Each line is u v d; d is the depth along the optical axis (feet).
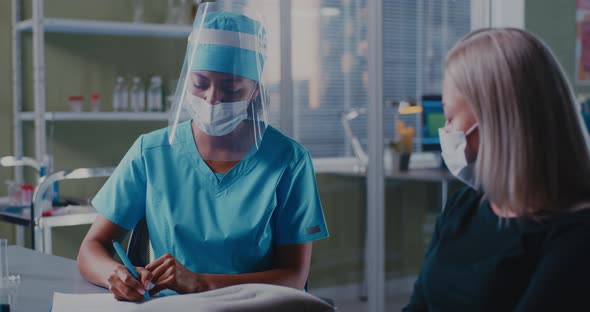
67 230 10.79
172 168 4.92
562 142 3.26
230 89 4.56
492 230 3.53
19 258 5.19
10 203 9.64
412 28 12.78
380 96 11.54
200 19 4.59
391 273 12.12
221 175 4.87
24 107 10.70
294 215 4.94
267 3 11.29
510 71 3.29
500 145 3.31
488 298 3.40
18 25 10.32
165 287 4.13
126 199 5.00
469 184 3.68
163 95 11.41
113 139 11.23
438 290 3.69
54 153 10.74
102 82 11.01
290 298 3.47
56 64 10.63
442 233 3.81
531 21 12.81
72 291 4.21
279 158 4.95
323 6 12.28
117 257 5.77
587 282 3.04
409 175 11.65
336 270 12.10
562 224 3.19
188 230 4.81
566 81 3.32
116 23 10.12
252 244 4.81
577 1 12.67
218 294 3.57
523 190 3.25
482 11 13.24
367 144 12.03
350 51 12.53
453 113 3.57
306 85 12.19
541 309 3.10
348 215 12.14
